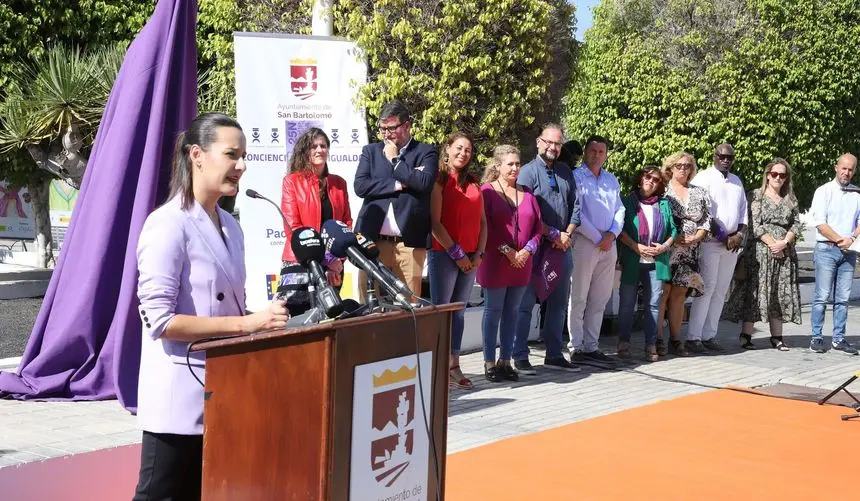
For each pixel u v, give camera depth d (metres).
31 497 4.51
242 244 3.25
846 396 7.59
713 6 13.99
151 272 2.96
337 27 9.04
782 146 13.71
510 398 7.06
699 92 13.88
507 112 9.27
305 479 2.81
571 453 5.62
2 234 25.50
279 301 3.02
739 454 5.76
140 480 3.12
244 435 2.89
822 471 5.46
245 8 10.65
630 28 15.89
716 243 9.43
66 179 12.18
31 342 6.65
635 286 8.89
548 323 8.39
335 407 2.80
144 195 6.23
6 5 12.36
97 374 6.48
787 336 10.93
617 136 14.59
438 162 6.83
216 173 3.06
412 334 3.15
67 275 6.59
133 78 6.45
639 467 5.40
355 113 7.73
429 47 8.85
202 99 11.59
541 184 7.78
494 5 8.86
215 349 2.90
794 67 13.59
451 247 6.86
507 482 5.01
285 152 7.48
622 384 7.76
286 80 7.47
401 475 3.14
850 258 9.83
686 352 9.34
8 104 11.30
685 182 9.11
